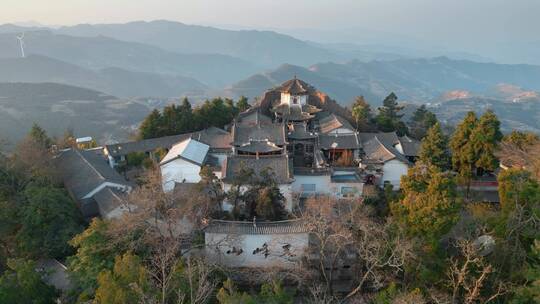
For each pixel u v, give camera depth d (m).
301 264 34.62
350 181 48.53
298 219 36.84
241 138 58.69
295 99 74.50
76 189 49.47
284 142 57.66
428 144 52.97
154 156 59.28
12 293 28.00
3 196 42.16
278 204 41.06
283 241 35.94
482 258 30.23
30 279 28.83
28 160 48.62
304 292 34.03
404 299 27.44
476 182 52.25
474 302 30.61
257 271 35.16
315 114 75.25
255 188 41.22
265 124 62.22
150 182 42.50
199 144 58.97
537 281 25.86
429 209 30.16
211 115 74.50
